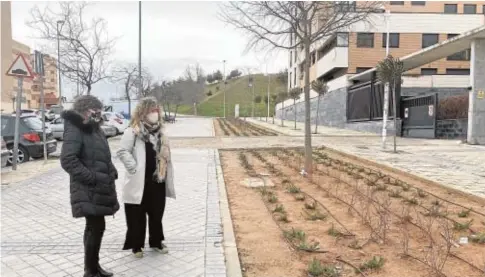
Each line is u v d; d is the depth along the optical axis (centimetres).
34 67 1287
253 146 1767
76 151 381
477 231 518
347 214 605
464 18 3544
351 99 3247
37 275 410
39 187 864
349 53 3481
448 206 653
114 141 2158
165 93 5606
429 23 3525
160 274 408
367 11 912
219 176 969
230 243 489
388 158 1262
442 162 1167
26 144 1253
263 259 441
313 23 977
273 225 560
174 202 708
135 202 443
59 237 528
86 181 384
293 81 5331
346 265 420
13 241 511
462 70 3606
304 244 464
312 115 4281
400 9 3759
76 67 2150
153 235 467
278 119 5441
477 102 1861
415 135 2408
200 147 1727
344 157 1377
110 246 490
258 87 9781
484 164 1124
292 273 405
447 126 2212
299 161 1179
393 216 589
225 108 7781
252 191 789
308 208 641
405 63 2525
